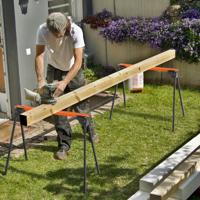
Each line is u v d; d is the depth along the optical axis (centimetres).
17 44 659
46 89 474
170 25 810
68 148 570
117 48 872
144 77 848
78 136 620
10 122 682
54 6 860
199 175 464
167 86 815
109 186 494
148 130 639
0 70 692
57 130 563
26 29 666
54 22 481
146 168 533
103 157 560
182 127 646
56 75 553
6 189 493
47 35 517
